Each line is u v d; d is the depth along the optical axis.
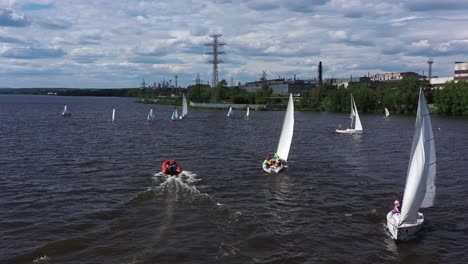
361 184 43.09
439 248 27.14
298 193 39.41
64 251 25.84
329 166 52.81
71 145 69.19
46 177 44.72
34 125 105.50
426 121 27.88
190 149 66.50
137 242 27.23
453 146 73.50
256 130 101.38
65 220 31.12
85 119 130.62
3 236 28.05
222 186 41.53
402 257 25.80
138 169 49.16
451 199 37.78
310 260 25.20
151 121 127.31
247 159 57.25
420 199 28.05
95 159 55.66
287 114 51.25
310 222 31.52
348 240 28.25
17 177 44.56
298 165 53.19
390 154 63.59
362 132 94.62
